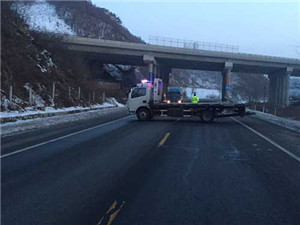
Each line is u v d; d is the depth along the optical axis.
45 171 7.09
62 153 9.16
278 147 11.23
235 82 118.12
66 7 95.38
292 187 6.32
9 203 5.11
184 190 5.95
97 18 100.00
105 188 5.97
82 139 11.95
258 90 107.25
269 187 6.29
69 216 4.63
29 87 23.80
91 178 6.63
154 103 22.14
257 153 9.95
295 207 5.22
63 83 30.84
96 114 26.69
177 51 58.44
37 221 4.45
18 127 14.80
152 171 7.31
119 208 4.98
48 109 23.64
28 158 8.37
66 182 6.30
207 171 7.44
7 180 6.35
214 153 9.74
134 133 14.21
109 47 54.59
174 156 9.11
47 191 5.73
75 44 52.75
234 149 10.57
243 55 62.16
